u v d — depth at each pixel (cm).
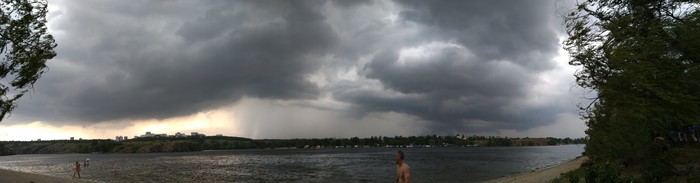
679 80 930
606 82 1030
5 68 1642
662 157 1709
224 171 7238
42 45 1728
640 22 1027
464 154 15950
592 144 2639
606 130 2116
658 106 980
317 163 9919
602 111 1220
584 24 1066
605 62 1006
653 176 1645
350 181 4978
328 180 5147
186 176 6122
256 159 13512
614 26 1012
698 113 923
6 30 1620
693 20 945
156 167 8962
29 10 1647
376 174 6106
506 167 7081
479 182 4325
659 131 1462
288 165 9119
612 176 1644
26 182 3005
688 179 1456
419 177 5272
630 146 1981
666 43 958
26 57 1672
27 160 16712
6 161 15600
